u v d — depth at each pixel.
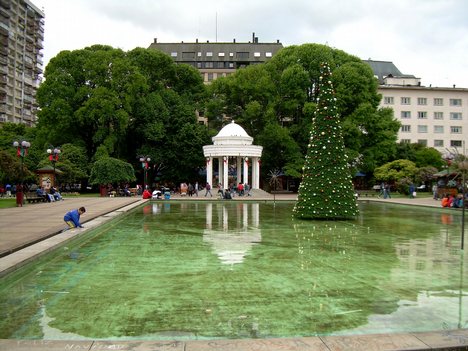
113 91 45.53
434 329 5.79
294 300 7.11
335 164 20.97
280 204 34.50
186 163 52.16
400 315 6.36
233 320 6.12
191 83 55.75
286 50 51.09
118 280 8.45
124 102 46.00
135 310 6.56
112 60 47.69
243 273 9.07
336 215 20.66
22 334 5.59
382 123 48.34
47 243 11.53
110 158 43.22
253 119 50.84
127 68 46.56
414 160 60.44
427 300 7.14
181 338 5.46
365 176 61.16
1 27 67.38
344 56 51.19
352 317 6.26
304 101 48.44
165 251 11.80
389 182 51.25
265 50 86.38
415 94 77.62
